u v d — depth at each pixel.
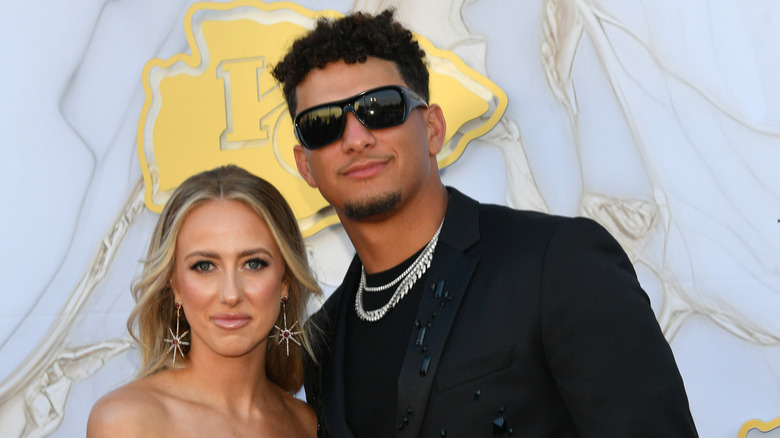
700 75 2.16
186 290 1.50
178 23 2.42
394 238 1.48
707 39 2.16
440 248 1.45
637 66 2.20
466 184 2.27
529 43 2.27
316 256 2.31
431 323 1.38
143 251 2.38
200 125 2.37
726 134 2.13
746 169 2.11
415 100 1.44
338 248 2.31
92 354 2.34
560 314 1.29
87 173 2.41
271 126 2.35
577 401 1.26
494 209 1.50
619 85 2.21
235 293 1.47
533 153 2.24
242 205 1.54
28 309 2.36
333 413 1.47
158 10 2.42
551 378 1.32
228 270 1.49
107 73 2.43
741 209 2.11
